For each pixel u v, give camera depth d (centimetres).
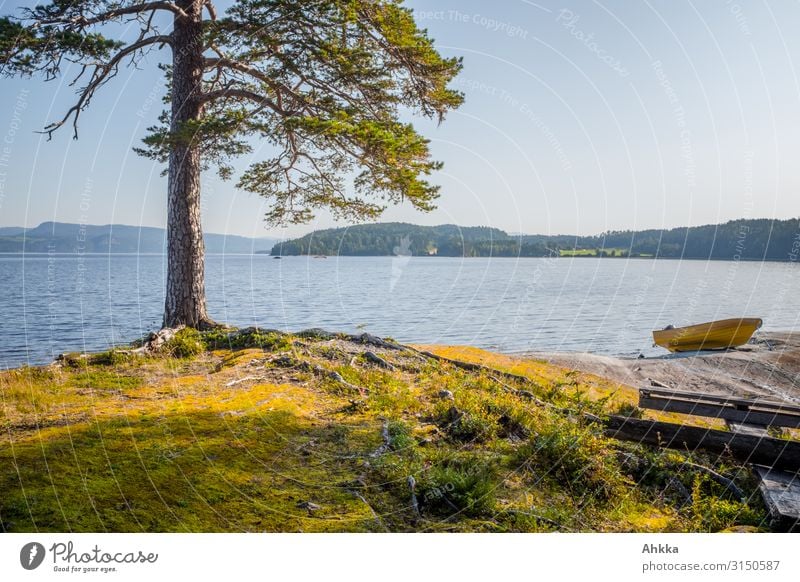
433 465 605
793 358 1627
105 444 618
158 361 1095
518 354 1534
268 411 782
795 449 634
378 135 1077
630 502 579
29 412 747
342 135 1177
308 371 1020
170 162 1302
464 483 527
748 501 579
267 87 1315
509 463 639
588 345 2353
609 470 616
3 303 3853
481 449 684
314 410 807
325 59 1184
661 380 1364
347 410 814
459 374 1094
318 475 570
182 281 1311
